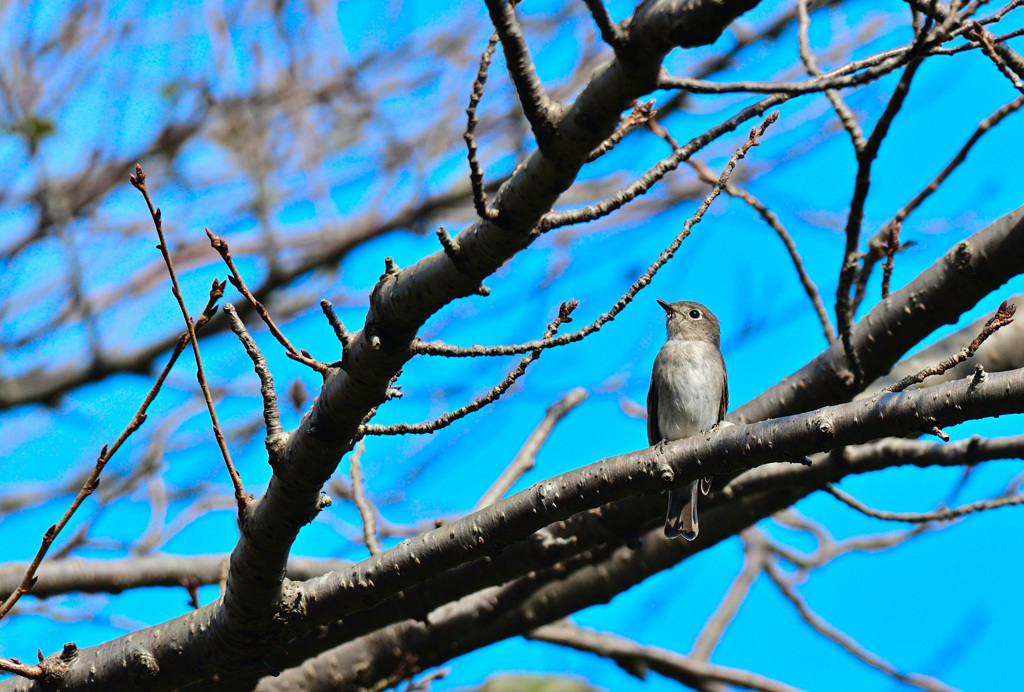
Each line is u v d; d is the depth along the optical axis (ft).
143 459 45.11
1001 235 29.32
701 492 35.32
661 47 18.11
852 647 45.03
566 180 20.36
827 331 32.81
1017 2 22.08
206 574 38.86
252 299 23.34
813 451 24.73
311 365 24.11
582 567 37.35
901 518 32.96
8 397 47.60
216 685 33.68
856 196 23.61
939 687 43.27
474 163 20.31
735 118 21.20
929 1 19.20
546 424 39.22
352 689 36.60
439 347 23.32
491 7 19.08
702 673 43.86
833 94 23.67
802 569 47.67
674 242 23.17
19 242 48.78
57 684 27.96
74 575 37.60
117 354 48.91
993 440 31.24
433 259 22.30
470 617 37.19
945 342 36.73
